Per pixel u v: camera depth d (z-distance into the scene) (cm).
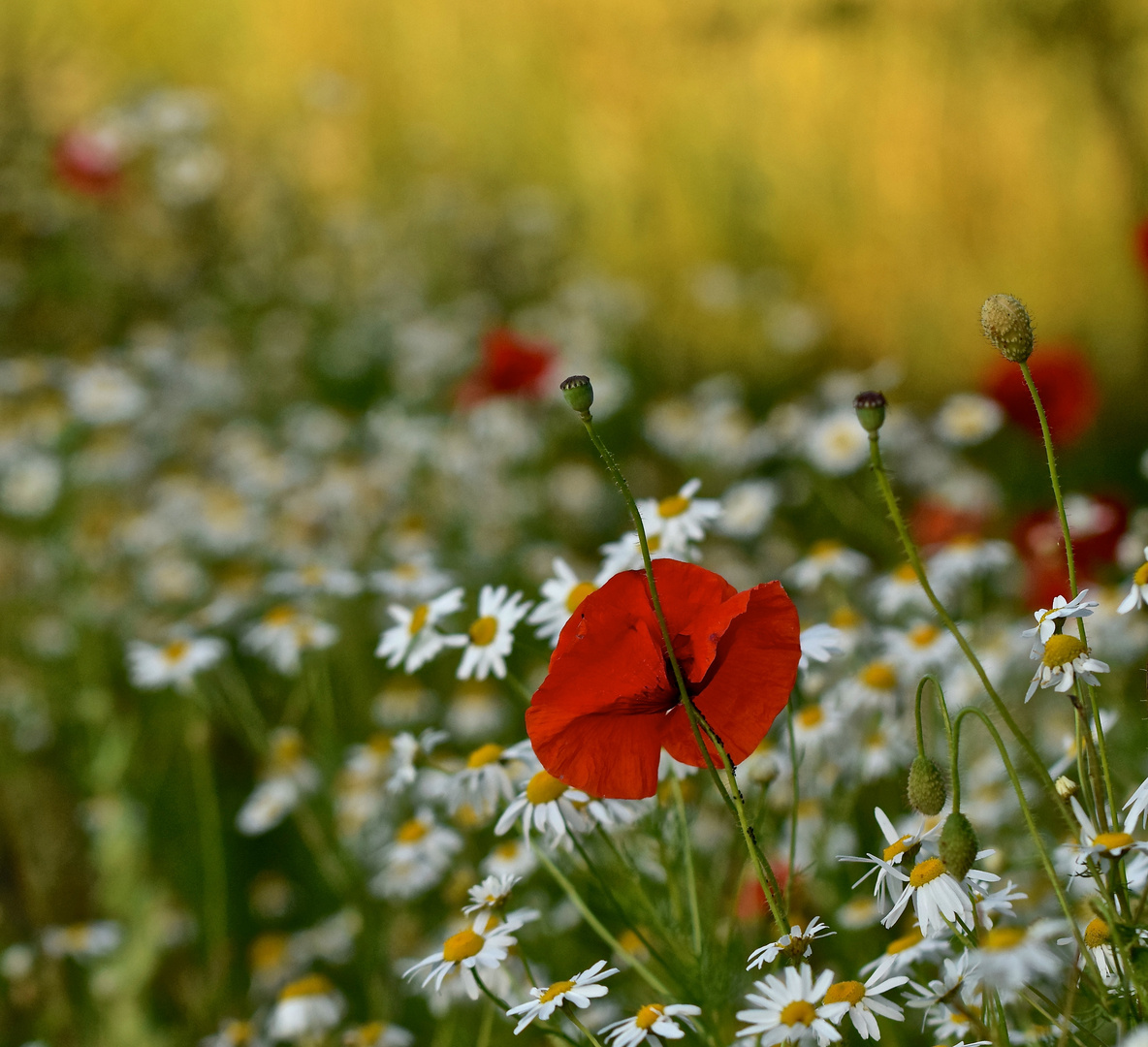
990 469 504
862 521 414
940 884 137
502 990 204
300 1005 243
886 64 657
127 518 454
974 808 233
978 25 639
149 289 618
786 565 415
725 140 691
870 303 644
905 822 234
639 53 716
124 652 412
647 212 702
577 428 536
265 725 380
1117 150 617
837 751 241
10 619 420
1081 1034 136
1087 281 618
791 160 675
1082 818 139
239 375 574
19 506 458
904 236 648
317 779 316
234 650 404
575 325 600
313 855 352
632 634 135
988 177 638
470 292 685
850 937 220
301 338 627
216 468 492
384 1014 267
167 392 526
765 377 621
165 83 734
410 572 319
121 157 614
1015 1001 153
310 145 754
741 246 680
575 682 135
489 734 357
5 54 681
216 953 306
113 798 333
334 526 441
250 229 691
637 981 214
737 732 138
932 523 342
